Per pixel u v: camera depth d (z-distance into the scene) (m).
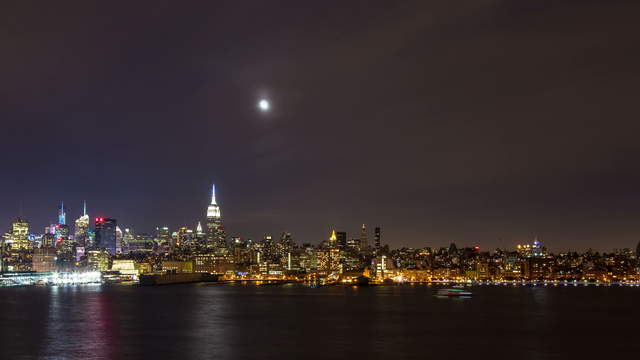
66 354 138.38
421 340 160.00
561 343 156.12
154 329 185.00
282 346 148.50
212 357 133.12
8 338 164.12
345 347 146.75
